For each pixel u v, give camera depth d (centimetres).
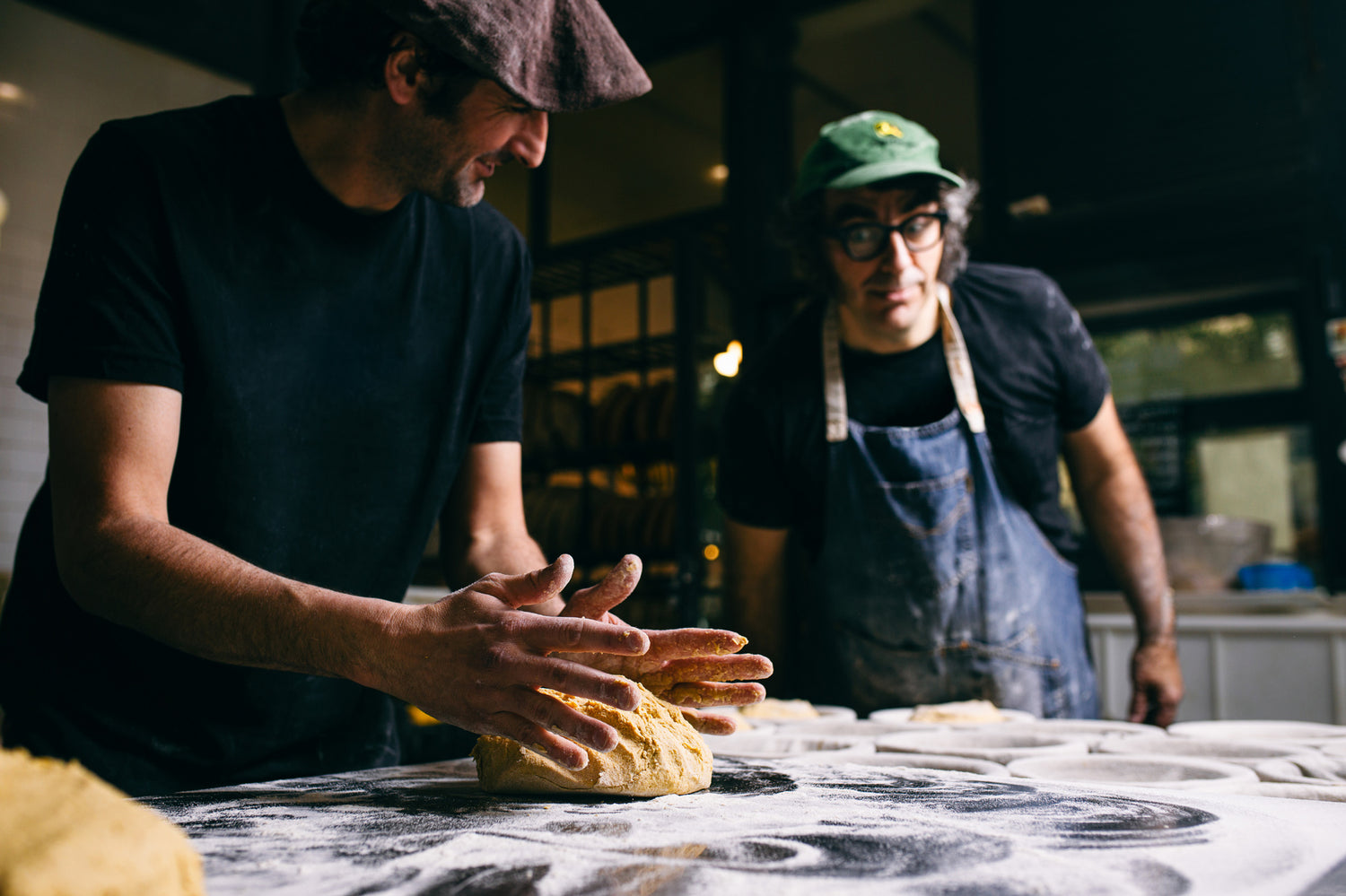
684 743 89
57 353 97
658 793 84
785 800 83
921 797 84
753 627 217
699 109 431
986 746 128
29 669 111
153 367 99
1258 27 310
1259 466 329
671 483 395
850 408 194
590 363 395
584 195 467
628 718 88
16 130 387
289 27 348
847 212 183
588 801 83
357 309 120
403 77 102
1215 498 336
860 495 190
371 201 116
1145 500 196
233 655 82
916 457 186
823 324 199
